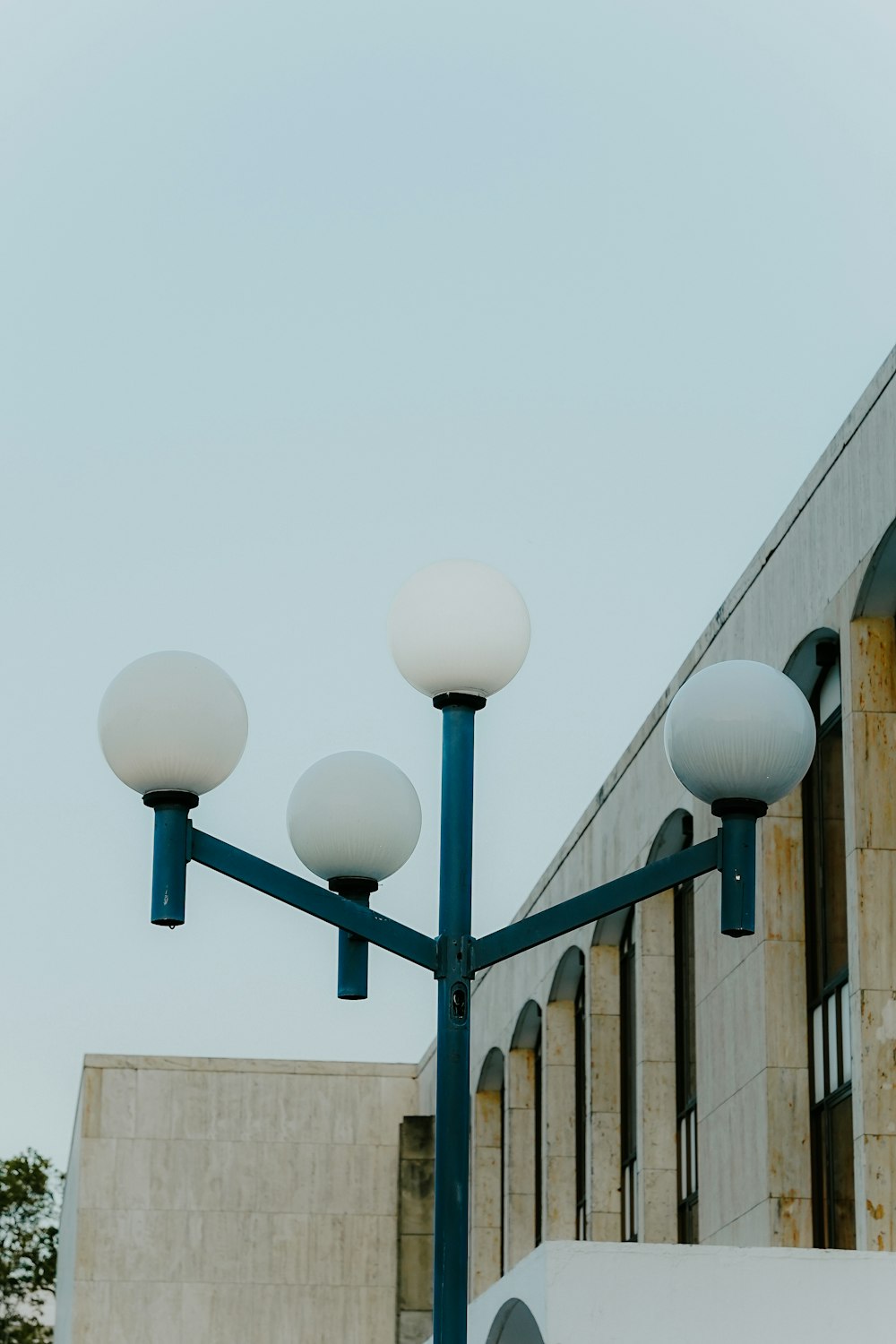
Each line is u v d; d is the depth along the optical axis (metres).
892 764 19.47
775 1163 21.16
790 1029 21.56
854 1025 19.08
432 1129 42.25
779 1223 20.98
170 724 8.88
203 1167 42.81
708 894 24.33
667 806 25.59
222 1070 43.38
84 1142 42.75
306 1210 42.72
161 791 9.01
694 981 25.56
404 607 9.35
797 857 21.97
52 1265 66.56
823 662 21.44
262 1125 43.12
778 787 9.05
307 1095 43.34
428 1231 41.84
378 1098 43.44
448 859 9.27
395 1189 42.88
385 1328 42.09
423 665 9.31
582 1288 13.02
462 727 9.34
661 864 9.19
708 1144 23.78
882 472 18.89
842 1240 20.28
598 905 9.14
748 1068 22.16
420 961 9.14
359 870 9.99
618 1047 29.39
